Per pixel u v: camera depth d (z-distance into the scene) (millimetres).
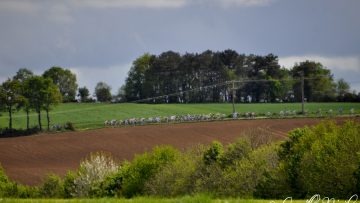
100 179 113562
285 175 80562
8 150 169500
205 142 165375
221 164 96312
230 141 164000
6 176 132500
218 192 84062
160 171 100188
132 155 162125
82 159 161125
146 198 45031
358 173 71688
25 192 116562
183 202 41750
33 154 166250
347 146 77000
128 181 104938
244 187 83125
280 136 148625
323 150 77250
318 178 74688
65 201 45469
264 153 90938
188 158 102125
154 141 171750
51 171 147250
